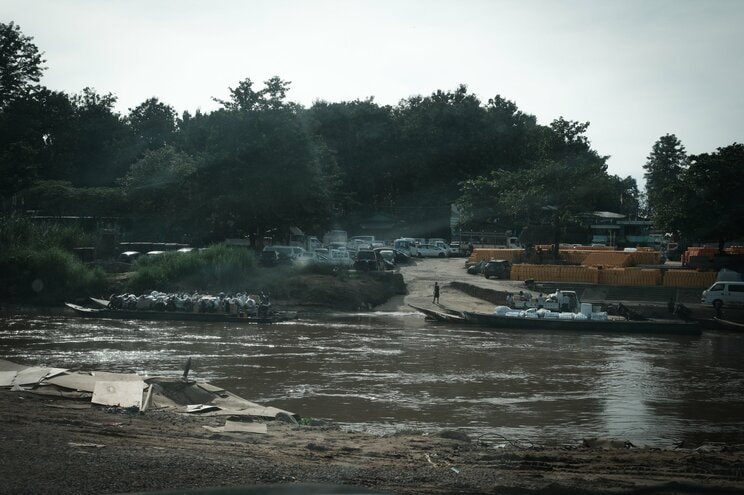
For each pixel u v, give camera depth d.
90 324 42.53
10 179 79.44
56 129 113.19
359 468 10.99
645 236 99.88
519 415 20.50
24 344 32.97
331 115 110.31
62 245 61.41
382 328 43.44
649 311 48.56
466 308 52.66
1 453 10.27
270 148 68.25
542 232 83.81
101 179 116.38
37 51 93.62
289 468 10.52
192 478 9.41
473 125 110.38
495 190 89.50
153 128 130.88
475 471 11.27
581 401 22.72
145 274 55.19
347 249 75.94
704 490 10.35
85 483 8.82
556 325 43.59
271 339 37.06
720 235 66.38
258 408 17.72
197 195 68.75
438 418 19.88
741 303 49.78
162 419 15.33
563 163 74.50
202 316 45.72
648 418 20.44
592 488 10.11
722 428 19.28
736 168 65.06
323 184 73.00
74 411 15.30
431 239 95.12
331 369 27.84
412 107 121.00
